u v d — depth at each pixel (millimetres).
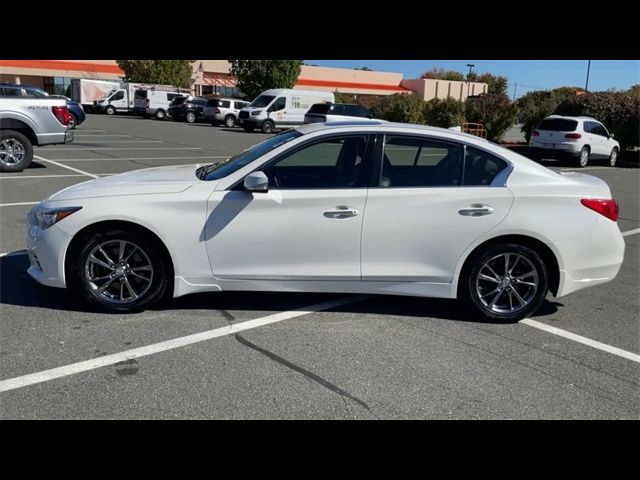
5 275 5352
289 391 3490
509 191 4559
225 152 17922
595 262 4727
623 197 12469
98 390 3420
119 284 4527
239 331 4344
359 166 4555
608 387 3699
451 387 3621
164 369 3705
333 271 4535
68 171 12062
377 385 3605
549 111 25625
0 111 11164
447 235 4535
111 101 41594
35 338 4074
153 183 4594
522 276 4699
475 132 28266
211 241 4430
